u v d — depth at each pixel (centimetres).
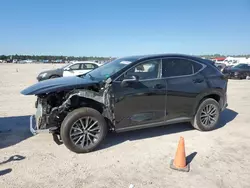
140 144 453
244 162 380
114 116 423
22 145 440
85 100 420
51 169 351
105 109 421
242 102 884
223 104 554
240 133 522
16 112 686
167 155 405
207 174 342
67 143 395
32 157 390
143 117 450
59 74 1418
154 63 467
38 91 386
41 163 369
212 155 406
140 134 509
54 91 393
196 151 423
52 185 309
